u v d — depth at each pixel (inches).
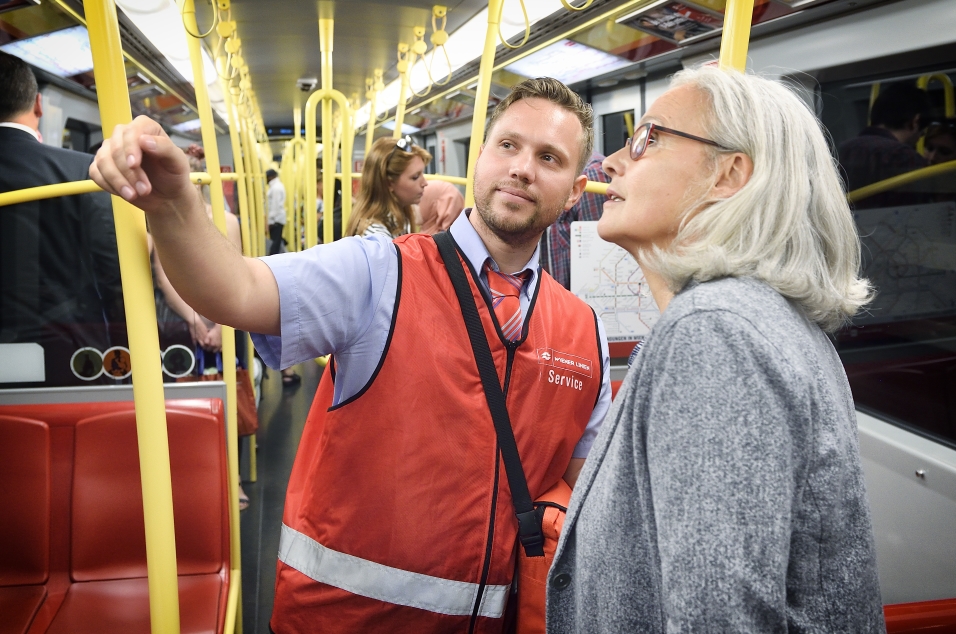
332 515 50.5
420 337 48.9
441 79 213.2
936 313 104.9
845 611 28.5
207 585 77.4
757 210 31.2
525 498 49.8
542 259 99.2
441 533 49.5
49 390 82.4
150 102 196.2
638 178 35.1
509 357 51.3
